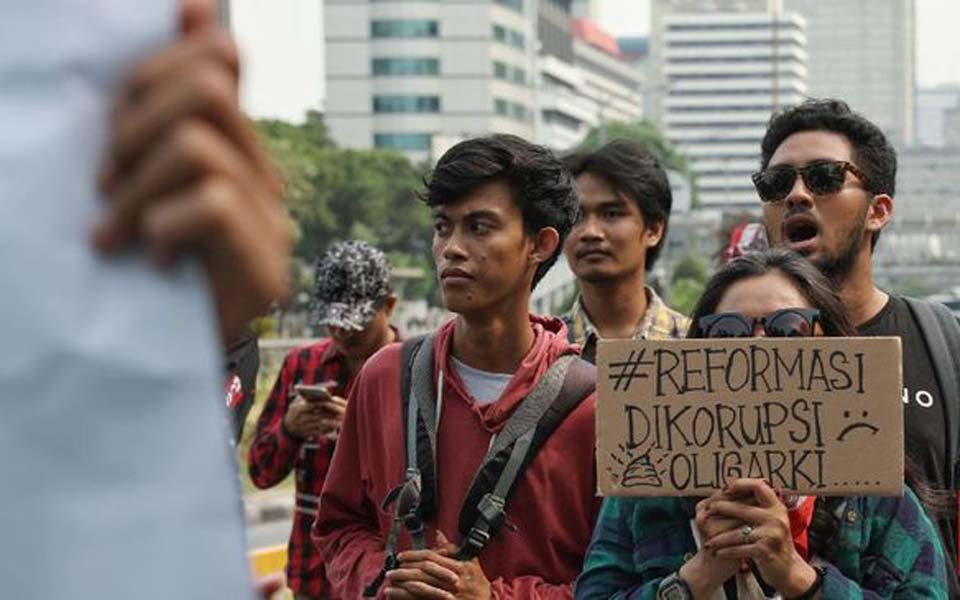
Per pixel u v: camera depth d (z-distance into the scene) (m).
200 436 0.96
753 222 7.13
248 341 4.29
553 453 4.17
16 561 0.93
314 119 96.56
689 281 92.19
